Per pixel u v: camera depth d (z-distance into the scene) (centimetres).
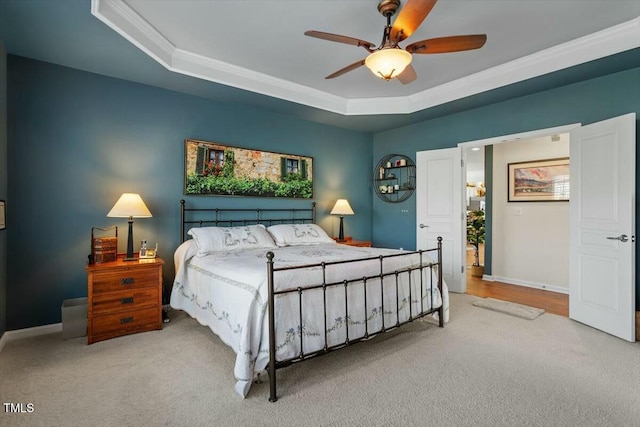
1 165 256
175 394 189
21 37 248
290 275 203
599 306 291
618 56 274
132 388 196
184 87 345
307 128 473
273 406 178
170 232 353
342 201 477
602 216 290
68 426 161
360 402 182
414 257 285
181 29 268
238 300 208
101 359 234
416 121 480
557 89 346
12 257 273
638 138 296
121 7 232
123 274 277
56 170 293
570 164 324
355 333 231
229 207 395
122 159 325
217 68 329
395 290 262
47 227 289
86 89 307
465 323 311
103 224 315
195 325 305
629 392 190
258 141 420
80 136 304
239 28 266
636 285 295
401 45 294
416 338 274
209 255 301
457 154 432
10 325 272
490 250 521
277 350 190
